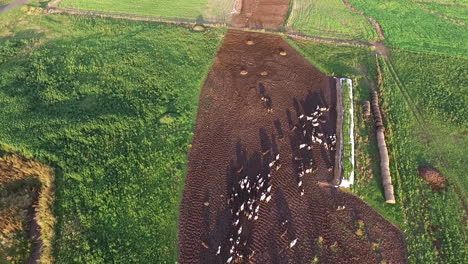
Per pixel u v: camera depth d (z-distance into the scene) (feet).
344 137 98.43
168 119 101.91
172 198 85.35
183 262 74.64
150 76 115.24
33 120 98.53
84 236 77.66
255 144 98.12
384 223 81.76
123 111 103.35
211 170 91.61
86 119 99.50
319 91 114.73
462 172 90.94
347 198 86.53
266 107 108.58
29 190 86.33
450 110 106.52
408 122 103.55
